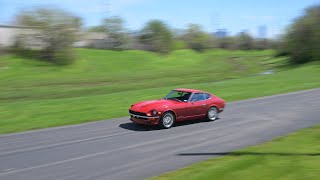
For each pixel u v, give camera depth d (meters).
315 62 71.12
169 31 92.06
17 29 59.25
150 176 8.46
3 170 8.82
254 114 17.44
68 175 8.49
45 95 31.16
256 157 9.55
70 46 59.72
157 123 13.65
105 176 8.45
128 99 23.52
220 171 8.37
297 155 9.64
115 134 12.97
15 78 44.91
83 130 13.67
